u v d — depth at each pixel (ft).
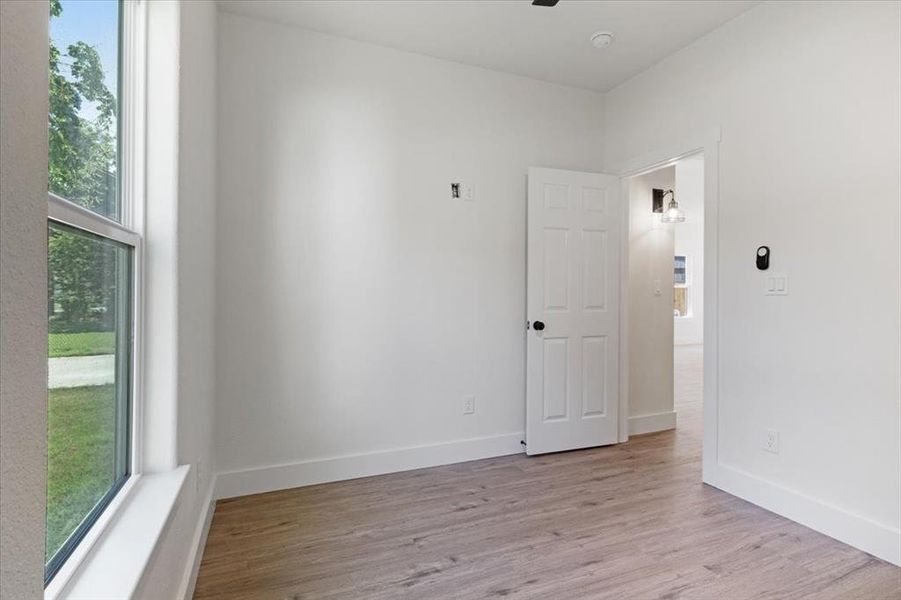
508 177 11.46
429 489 9.26
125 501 4.31
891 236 6.76
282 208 9.30
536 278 11.32
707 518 8.02
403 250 10.33
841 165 7.34
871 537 6.89
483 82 11.18
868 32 7.03
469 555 6.87
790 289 8.05
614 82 11.96
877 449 6.88
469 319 11.02
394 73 10.27
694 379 20.76
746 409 8.76
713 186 9.45
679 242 32.71
